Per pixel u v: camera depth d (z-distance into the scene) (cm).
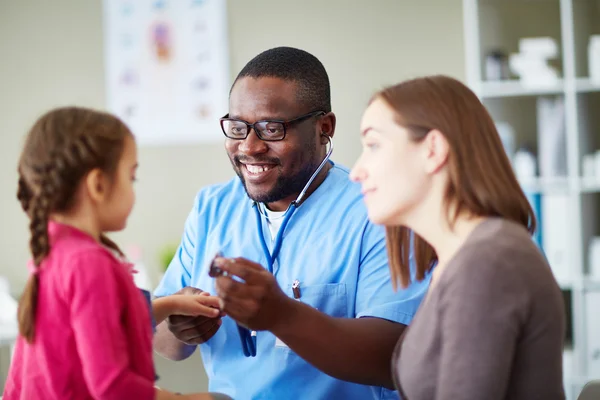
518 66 295
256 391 144
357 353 124
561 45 312
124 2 340
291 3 331
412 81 108
